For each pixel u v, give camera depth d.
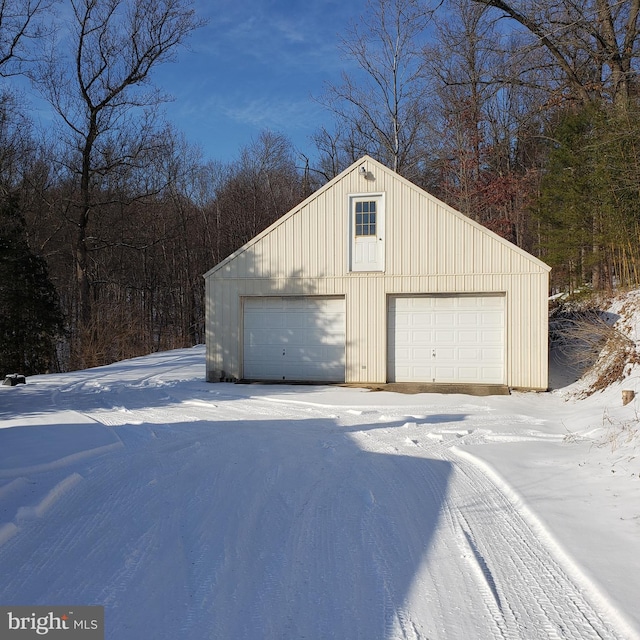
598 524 4.61
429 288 14.84
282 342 15.98
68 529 4.62
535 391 13.99
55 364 27.17
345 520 4.88
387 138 30.92
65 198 29.20
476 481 6.09
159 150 29.41
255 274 16.02
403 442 8.09
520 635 3.07
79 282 28.03
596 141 16.16
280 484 5.94
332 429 9.14
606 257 18.11
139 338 35.53
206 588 3.61
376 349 15.17
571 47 19.91
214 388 14.73
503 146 29.19
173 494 5.56
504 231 26.75
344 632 3.10
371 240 15.29
